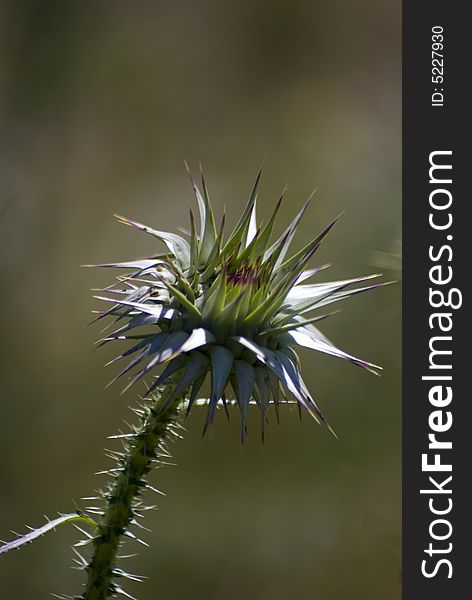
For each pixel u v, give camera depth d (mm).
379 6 16188
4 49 14109
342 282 4828
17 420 11906
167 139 14805
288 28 16062
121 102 14812
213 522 11062
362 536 9773
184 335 4383
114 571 5000
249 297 4512
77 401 12125
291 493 10914
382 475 10312
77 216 13688
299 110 14867
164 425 4969
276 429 11211
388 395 10531
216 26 16000
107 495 5000
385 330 10523
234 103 15555
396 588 9016
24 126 13977
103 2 14891
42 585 10789
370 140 11594
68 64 14391
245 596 10672
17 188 13305
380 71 16016
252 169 13789
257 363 4504
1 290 12523
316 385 10906
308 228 12180
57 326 12555
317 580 10312
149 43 15367
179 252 4766
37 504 11609
